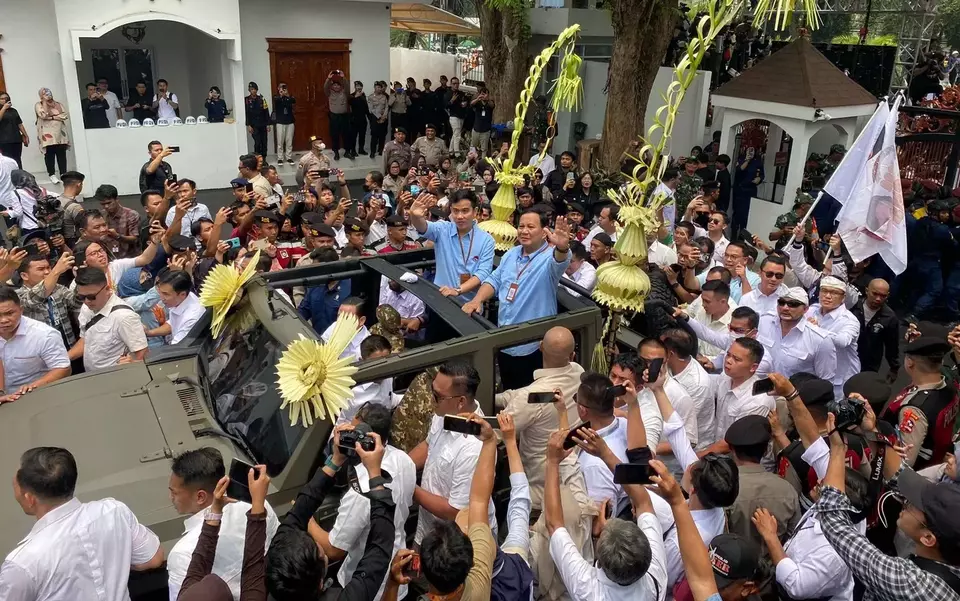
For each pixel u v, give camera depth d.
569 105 6.84
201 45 17.98
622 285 5.23
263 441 4.37
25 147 15.30
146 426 4.52
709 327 6.77
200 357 5.41
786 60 13.37
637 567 3.28
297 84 18.47
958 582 3.33
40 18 14.79
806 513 4.07
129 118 16.72
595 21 19.23
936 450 5.33
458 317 5.04
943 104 14.48
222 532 3.52
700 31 5.01
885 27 23.77
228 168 16.88
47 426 4.52
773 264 6.77
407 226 8.60
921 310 10.95
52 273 6.39
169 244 7.62
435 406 4.56
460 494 4.04
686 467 4.71
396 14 21.58
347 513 3.62
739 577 3.45
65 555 3.45
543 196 12.66
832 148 13.89
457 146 19.67
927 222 10.80
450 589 3.08
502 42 17.64
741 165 14.11
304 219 9.00
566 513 3.97
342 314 4.73
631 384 4.20
